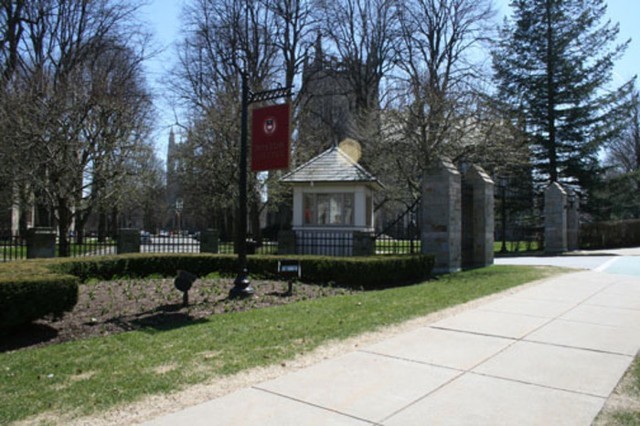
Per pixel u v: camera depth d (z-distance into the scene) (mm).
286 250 18422
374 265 11922
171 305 8977
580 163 31438
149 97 26469
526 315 7836
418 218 19562
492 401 4230
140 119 23766
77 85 19578
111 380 4781
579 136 31250
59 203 18438
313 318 7598
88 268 11984
